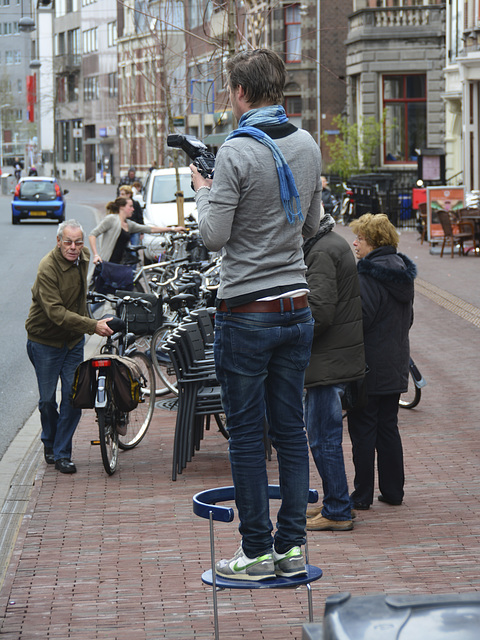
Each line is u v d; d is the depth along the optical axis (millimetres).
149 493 11742
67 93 162750
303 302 6156
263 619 7914
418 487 11703
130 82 121125
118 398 12469
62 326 12523
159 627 7797
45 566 9266
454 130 59094
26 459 13609
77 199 100750
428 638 3238
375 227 10625
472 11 51344
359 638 3295
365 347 10602
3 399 17719
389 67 63406
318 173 6266
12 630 7785
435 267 35781
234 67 6180
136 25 39594
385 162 64062
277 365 6238
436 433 14289
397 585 8555
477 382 17734
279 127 6090
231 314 6074
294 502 6410
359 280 10492
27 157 179500
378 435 10992
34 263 41844
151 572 9055
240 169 5855
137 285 23938
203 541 9914
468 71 51000
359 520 10523
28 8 85188
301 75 83562
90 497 11602
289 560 6383
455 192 40281
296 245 6113
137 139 124000
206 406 12398
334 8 82688
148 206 36844
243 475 6215
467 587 8469
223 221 5863
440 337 22594
